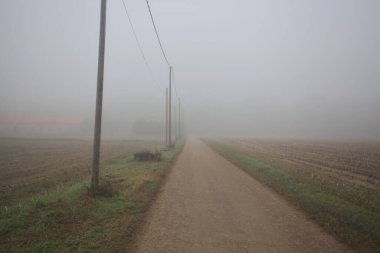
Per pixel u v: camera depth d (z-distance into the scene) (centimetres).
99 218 912
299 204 1116
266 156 3131
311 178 1647
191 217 957
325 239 774
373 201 1138
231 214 991
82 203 1040
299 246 729
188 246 724
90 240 741
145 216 967
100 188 1175
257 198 1223
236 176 1792
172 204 1121
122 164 2370
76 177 1753
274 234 807
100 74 1177
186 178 1712
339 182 1612
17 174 1878
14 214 918
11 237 750
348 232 812
